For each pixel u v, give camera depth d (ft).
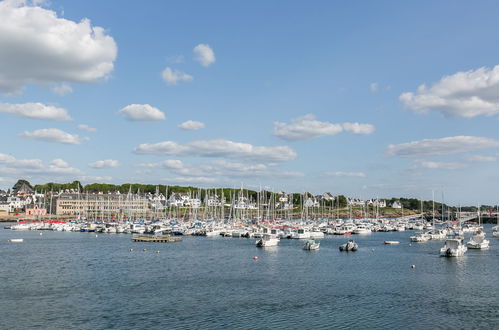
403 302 219.41
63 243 515.91
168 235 592.19
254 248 459.73
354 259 374.22
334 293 238.48
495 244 527.81
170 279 277.64
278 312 200.75
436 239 583.58
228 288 250.78
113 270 311.68
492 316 195.21
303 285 259.80
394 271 310.45
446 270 314.96
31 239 574.97
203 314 196.85
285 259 373.40
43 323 183.62
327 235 650.43
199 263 347.77
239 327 179.11
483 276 290.35
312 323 184.85
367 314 198.18
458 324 183.83
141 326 179.83
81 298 225.15
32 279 275.39
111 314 196.44
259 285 259.39
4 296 229.04
